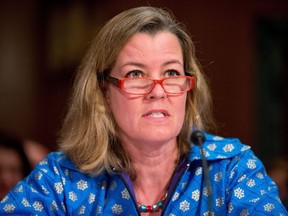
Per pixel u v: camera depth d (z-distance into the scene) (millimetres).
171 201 5617
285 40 16688
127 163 5750
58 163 5945
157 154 5637
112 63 5594
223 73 16547
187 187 5660
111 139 5809
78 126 5875
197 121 5910
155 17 5512
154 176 5758
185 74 5859
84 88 5832
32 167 9727
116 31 5527
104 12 16953
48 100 18312
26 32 18500
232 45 16547
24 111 18453
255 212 5336
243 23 16562
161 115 5414
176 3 16438
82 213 5715
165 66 5453
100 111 5781
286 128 16625
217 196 5574
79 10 17656
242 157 5773
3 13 18469
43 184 5844
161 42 5457
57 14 18109
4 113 18453
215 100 16500
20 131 18375
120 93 5500
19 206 5711
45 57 18359
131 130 5465
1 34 18469
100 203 5691
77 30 17703
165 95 5391
